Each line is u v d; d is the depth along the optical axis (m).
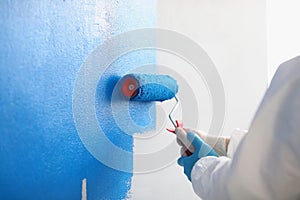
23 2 0.45
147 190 1.05
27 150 0.47
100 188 0.75
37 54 0.49
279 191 0.48
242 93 1.38
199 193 0.65
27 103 0.46
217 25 1.42
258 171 0.48
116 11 0.81
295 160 0.46
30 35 0.47
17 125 0.44
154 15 1.12
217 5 1.42
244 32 1.42
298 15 1.41
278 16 1.42
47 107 0.52
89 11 0.67
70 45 0.59
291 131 0.45
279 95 0.47
